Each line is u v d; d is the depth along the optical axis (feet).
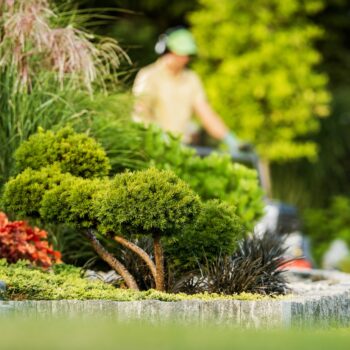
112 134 45.83
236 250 40.11
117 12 89.45
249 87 90.99
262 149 92.12
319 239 87.15
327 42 103.24
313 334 29.73
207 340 25.86
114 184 35.55
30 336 25.17
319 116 98.43
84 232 37.76
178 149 47.93
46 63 44.96
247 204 48.62
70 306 32.14
